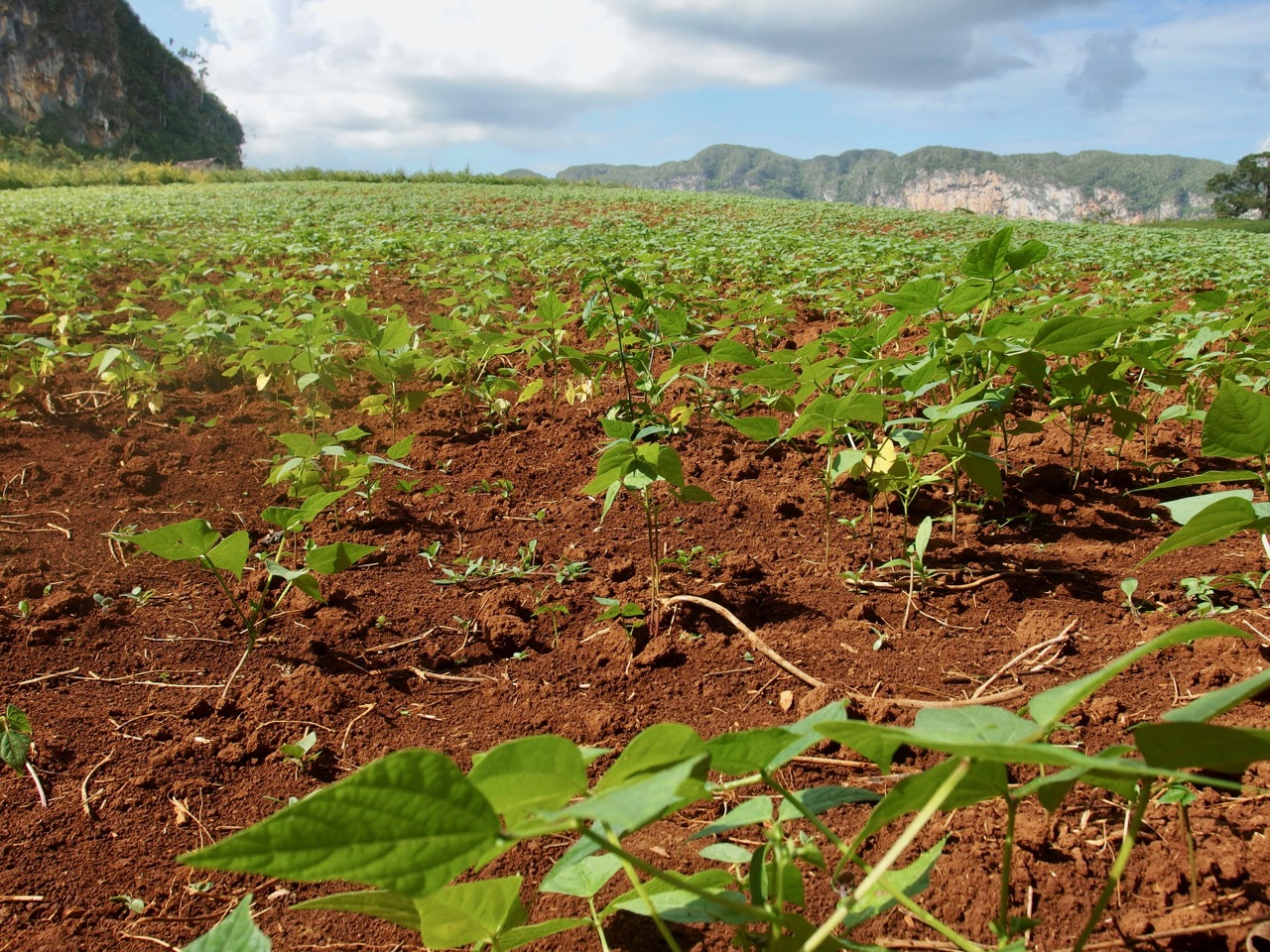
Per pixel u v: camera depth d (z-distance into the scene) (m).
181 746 2.08
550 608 2.59
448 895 1.06
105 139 113.31
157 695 2.30
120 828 1.82
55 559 3.01
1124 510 3.39
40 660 2.41
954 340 3.07
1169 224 43.12
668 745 0.88
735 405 4.61
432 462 4.04
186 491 3.64
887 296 3.05
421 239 12.18
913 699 2.18
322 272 8.26
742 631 2.55
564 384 5.37
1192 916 1.43
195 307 5.27
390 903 1.05
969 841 1.65
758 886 1.04
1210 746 0.83
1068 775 0.93
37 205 19.03
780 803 1.23
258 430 4.38
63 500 3.50
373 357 4.16
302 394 4.93
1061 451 4.03
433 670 2.45
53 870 1.69
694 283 8.13
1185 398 4.24
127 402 4.50
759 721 2.15
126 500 3.52
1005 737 0.89
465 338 4.86
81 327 5.70
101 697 2.28
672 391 5.15
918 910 1.03
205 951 0.85
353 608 2.76
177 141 124.88
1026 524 3.31
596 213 21.25
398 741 2.12
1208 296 3.99
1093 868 1.55
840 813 1.77
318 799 0.71
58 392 4.75
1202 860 1.53
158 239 11.43
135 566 2.98
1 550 3.05
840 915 0.88
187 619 2.67
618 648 2.49
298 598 2.79
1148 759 0.86
